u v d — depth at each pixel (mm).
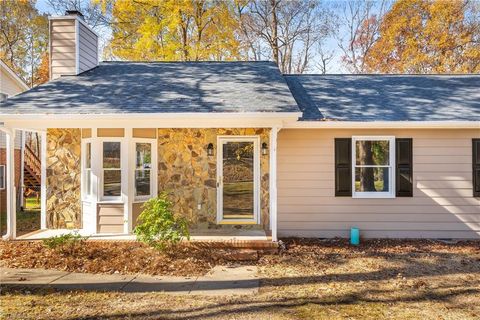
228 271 6582
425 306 4914
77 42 10641
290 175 9289
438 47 23656
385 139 9188
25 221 11711
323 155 9250
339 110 9328
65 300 5098
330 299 5176
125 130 8820
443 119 8750
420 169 9172
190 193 9453
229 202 9484
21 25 25156
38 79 26500
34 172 17484
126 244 7988
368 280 6047
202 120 7867
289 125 8820
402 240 8961
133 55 19391
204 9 20156
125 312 4672
